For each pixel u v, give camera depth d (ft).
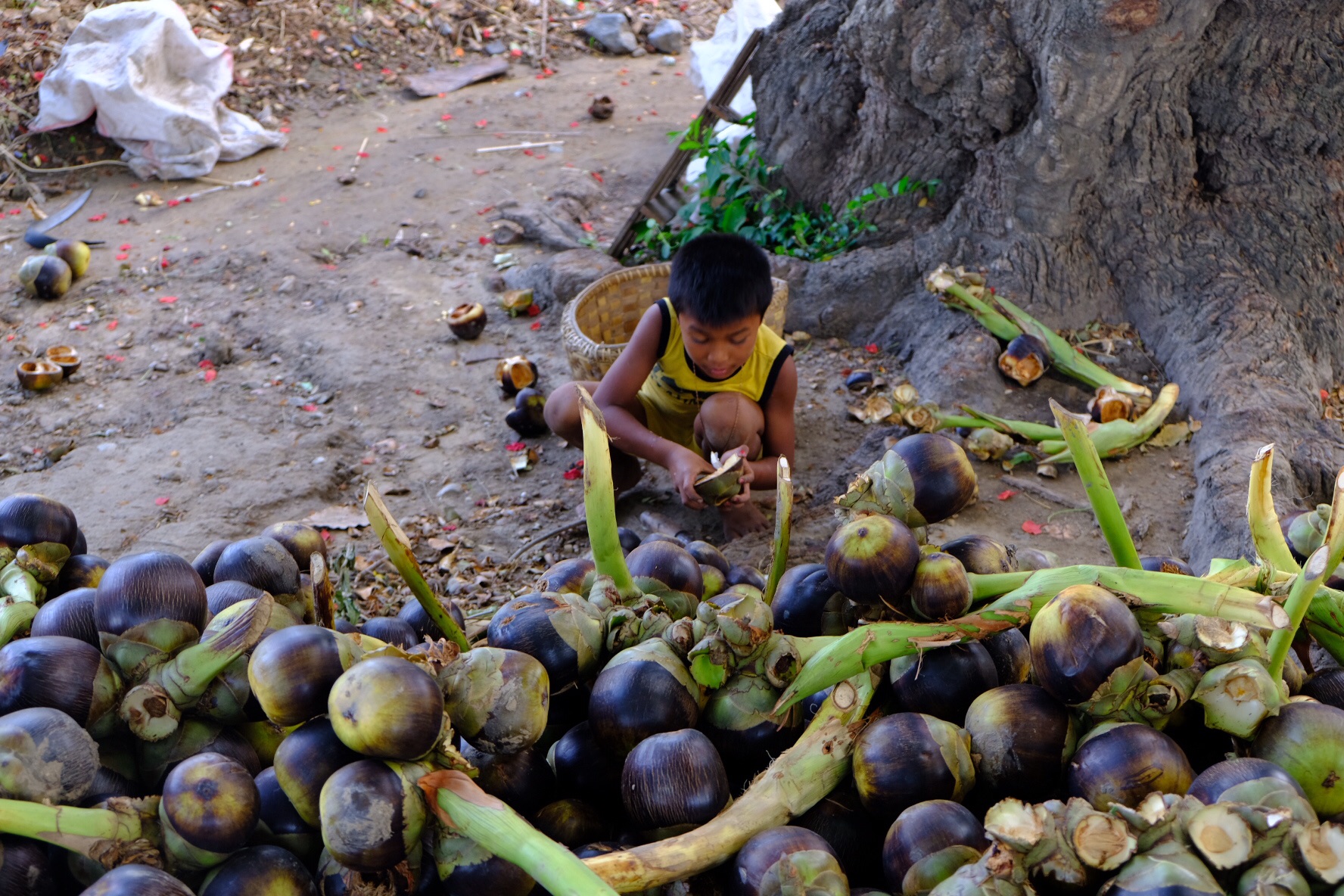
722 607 5.16
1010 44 14.24
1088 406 13.61
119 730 4.59
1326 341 13.73
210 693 4.58
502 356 16.35
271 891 4.08
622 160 24.63
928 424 12.81
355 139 25.61
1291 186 13.97
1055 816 3.83
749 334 10.55
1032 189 14.64
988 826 3.83
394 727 4.03
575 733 5.07
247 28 28.53
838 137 17.12
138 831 4.13
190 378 16.03
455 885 4.16
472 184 23.00
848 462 12.76
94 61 23.89
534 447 13.98
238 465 13.55
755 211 17.95
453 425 14.56
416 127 26.35
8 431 14.69
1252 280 13.88
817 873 4.07
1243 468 11.27
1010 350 13.89
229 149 24.39
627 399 11.81
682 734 4.55
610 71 30.96
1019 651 5.12
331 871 4.27
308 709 4.32
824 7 17.10
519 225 20.74
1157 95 13.83
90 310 18.25
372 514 5.10
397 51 29.81
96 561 5.90
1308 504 11.53
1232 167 14.19
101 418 14.92
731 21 25.95
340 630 5.92
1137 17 12.92
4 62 24.90
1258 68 13.67
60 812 4.01
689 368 11.69
